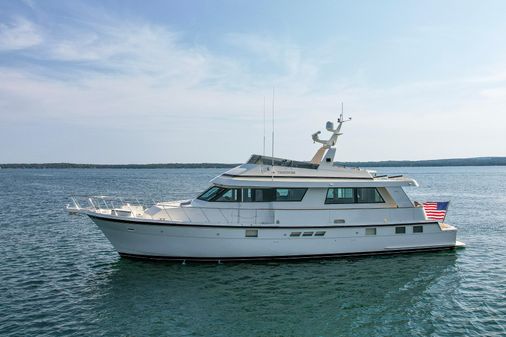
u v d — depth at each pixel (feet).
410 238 67.41
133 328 43.42
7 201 165.07
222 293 52.95
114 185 291.58
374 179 67.87
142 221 60.08
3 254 73.61
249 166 65.41
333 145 69.15
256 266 62.03
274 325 44.68
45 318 45.57
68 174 601.62
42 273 61.98
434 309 49.08
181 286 55.01
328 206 64.39
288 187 63.46
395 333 43.14
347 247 64.75
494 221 116.06
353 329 44.04
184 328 43.60
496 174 573.74
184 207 62.75
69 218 117.08
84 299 51.16
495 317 46.73
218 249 61.67
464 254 71.51
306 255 63.72
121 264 63.26
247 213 63.10
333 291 54.08
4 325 43.73
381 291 54.44
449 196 202.39
